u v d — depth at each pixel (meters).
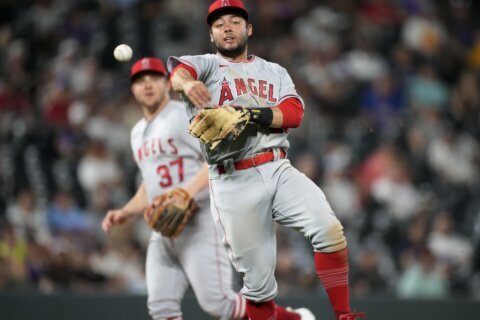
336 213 40.03
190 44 49.31
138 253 35.78
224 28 16.22
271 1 52.69
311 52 49.91
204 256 19.83
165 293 20.22
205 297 19.89
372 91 48.53
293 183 15.87
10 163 37.84
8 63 45.47
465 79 52.06
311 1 54.09
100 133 41.19
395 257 37.66
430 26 54.84
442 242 37.84
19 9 49.81
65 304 24.34
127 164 40.25
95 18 49.69
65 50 46.97
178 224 19.28
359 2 54.81
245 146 15.73
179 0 51.78
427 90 50.03
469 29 57.12
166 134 19.97
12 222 33.69
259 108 15.41
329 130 44.38
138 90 20.47
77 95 43.16
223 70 16.09
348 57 50.47
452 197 42.19
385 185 41.53
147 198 20.95
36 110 42.56
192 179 19.36
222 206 15.98
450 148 45.03
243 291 16.47
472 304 22.39
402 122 46.31
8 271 31.39
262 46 49.50
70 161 38.97
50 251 33.12
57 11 49.72
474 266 37.53
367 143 43.47
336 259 15.73
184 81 14.78
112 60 47.28
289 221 15.95
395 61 51.31
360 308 23.03
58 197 36.28
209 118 14.88
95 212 37.06
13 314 24.47
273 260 16.12
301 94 46.44
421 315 22.70
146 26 49.41
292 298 23.47
